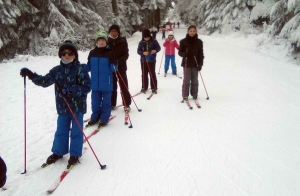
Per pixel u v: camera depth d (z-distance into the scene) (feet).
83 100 12.60
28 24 52.16
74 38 55.36
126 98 19.94
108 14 78.33
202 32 99.76
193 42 21.07
